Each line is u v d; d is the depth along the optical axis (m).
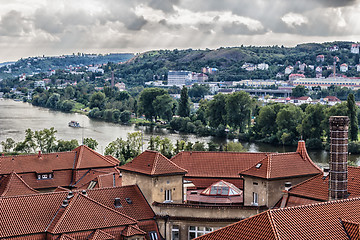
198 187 141.62
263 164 129.25
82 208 110.25
